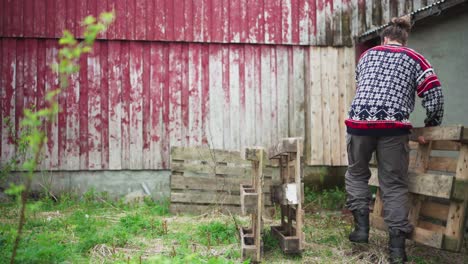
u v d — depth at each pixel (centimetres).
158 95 683
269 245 404
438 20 566
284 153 414
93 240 389
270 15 700
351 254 387
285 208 438
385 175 363
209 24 689
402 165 357
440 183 338
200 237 436
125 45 679
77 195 659
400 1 717
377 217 412
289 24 704
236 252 379
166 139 683
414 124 616
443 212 353
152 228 472
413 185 373
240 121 695
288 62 705
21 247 332
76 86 668
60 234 430
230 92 695
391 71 360
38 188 653
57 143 660
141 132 679
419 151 389
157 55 684
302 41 705
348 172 394
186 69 689
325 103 709
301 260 371
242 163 612
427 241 348
